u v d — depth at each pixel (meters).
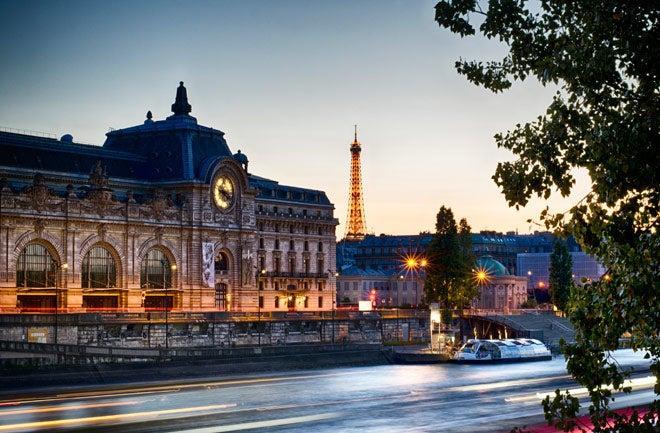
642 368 132.00
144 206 175.50
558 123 27.06
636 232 25.36
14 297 151.75
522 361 152.00
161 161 191.62
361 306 188.50
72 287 160.88
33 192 156.25
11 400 94.31
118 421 80.50
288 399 97.50
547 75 26.56
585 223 26.33
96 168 170.00
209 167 188.38
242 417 83.88
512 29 29.05
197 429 76.44
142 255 174.88
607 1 25.55
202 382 114.38
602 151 25.53
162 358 118.50
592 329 24.75
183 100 198.00
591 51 25.78
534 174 28.05
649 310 23.58
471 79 30.69
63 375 107.69
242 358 127.56
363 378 121.19
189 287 183.75
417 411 88.38
